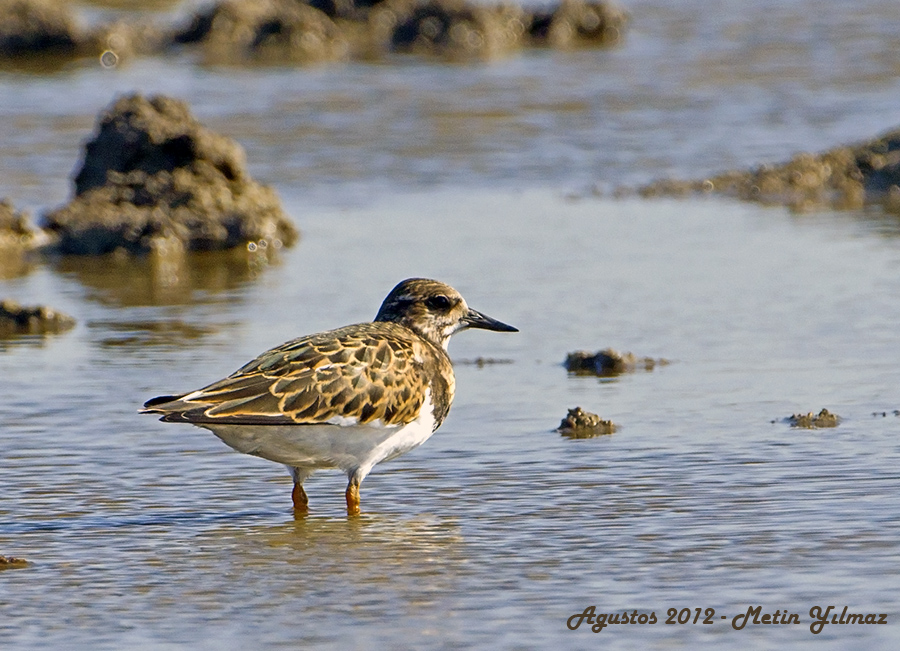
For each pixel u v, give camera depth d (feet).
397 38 143.64
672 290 63.31
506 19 143.64
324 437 37.32
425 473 41.50
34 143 97.19
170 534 36.81
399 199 84.28
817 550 33.91
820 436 43.45
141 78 124.77
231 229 75.31
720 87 114.32
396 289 42.78
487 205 82.33
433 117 105.70
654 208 81.05
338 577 33.35
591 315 59.67
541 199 83.61
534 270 67.41
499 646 29.09
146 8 171.94
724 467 40.83
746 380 50.06
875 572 32.32
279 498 39.99
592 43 140.56
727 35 137.49
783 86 113.80
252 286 67.15
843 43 129.59
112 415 47.50
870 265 66.54
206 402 36.06
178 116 78.89
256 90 116.88
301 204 83.71
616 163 92.32
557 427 45.60
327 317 60.39
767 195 83.92
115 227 75.36
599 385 50.29
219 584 33.06
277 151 95.91
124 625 30.71
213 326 59.47
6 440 44.83
